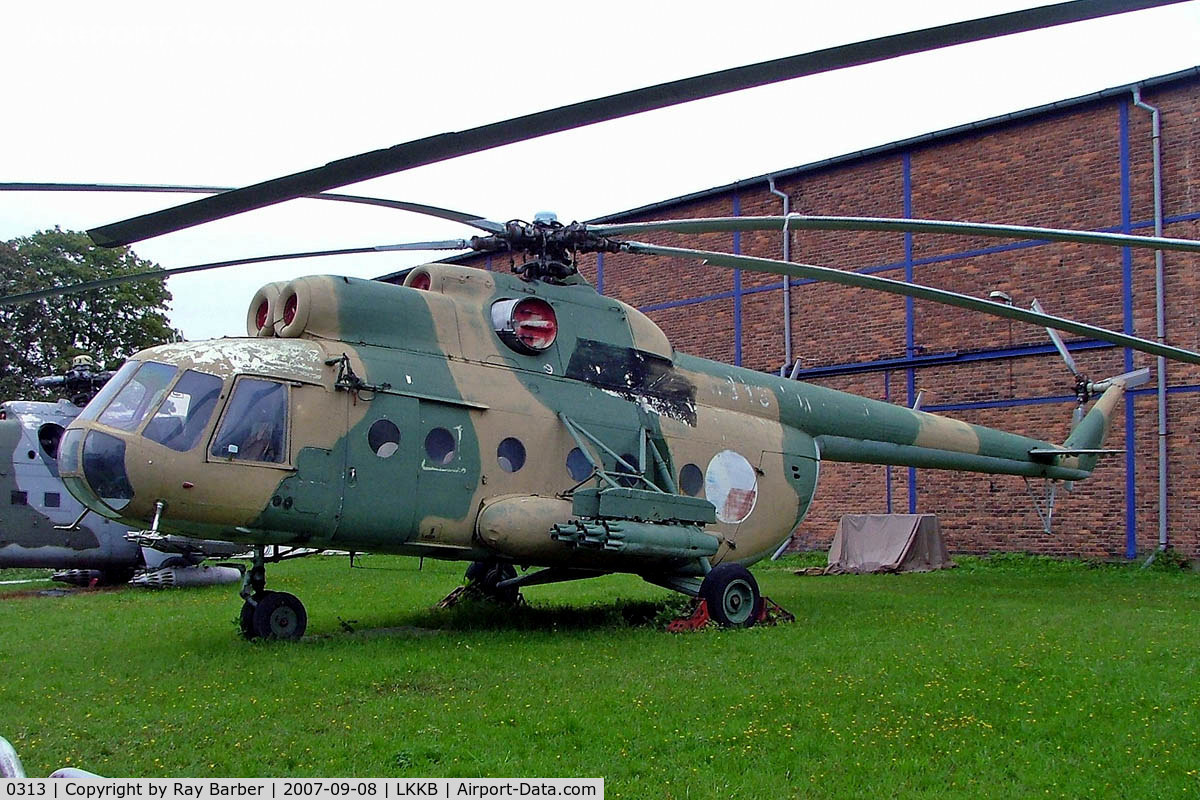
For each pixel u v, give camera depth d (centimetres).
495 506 1038
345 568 2103
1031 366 2119
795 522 1345
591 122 649
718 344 2586
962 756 588
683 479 1212
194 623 1170
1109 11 533
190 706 709
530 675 814
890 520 2062
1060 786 536
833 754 589
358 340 1016
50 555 1702
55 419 1738
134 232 798
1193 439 1920
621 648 953
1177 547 1928
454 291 1112
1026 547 2116
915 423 1515
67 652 952
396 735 626
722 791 528
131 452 889
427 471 1011
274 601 1009
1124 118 2023
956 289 2220
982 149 2203
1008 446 1628
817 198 2442
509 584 1209
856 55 576
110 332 3806
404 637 1030
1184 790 525
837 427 1428
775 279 2497
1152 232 1969
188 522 916
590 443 1122
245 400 929
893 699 716
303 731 642
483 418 1059
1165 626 1090
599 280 2866
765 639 1007
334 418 965
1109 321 2019
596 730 636
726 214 2591
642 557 1087
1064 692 735
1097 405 1720
